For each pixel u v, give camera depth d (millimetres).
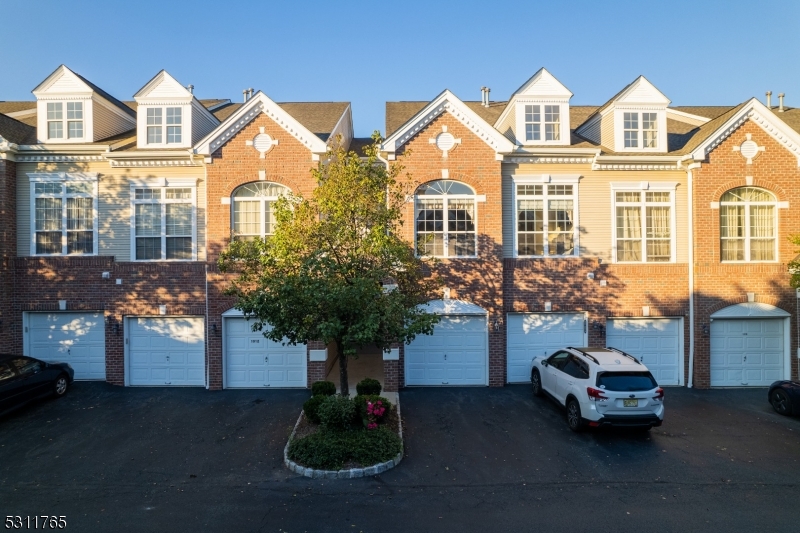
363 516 6973
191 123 15039
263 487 7902
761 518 6977
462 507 7273
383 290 9656
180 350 14445
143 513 7047
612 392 9695
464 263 14281
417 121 14180
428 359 14453
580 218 14969
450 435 10320
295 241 9469
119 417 11422
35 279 14414
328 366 16516
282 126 14062
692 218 14758
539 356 14570
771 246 14844
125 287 14352
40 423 10984
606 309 14688
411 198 14164
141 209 14648
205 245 14500
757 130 14656
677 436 10320
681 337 14812
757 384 14695
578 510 7199
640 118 15531
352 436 8961
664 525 6773
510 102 15961
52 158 14609
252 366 14195
